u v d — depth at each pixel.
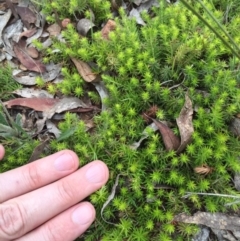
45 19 0.21
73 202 0.15
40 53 0.21
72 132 0.17
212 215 0.16
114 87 0.18
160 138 0.18
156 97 0.18
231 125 0.17
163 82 0.18
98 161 0.16
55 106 0.19
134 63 0.18
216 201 0.16
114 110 0.18
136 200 0.17
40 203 0.15
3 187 0.16
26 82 0.20
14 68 0.21
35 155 0.18
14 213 0.15
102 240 0.16
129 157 0.17
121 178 0.17
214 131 0.17
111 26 0.19
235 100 0.17
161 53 0.19
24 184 0.16
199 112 0.17
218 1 0.20
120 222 0.17
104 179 0.16
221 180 0.17
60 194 0.15
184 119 0.17
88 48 0.19
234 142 0.17
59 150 0.17
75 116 0.18
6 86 0.20
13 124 0.17
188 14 0.19
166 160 0.17
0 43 0.21
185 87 0.18
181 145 0.17
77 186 0.15
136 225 0.17
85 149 0.17
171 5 0.19
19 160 0.18
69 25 0.19
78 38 0.19
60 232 0.15
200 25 0.19
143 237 0.16
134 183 0.16
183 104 0.17
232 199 0.16
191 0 0.20
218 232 0.16
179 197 0.17
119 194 0.17
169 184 0.17
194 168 0.17
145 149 0.17
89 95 0.19
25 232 0.15
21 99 0.19
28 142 0.18
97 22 0.21
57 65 0.20
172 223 0.16
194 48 0.18
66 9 0.20
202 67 0.18
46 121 0.19
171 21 0.18
